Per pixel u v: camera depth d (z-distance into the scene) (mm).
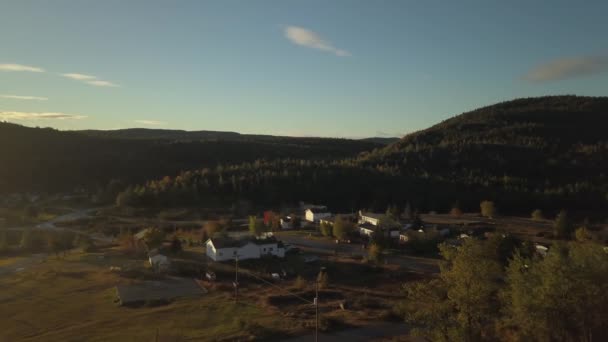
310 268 69750
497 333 35938
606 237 82375
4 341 41875
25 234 92062
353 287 60469
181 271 65562
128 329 43812
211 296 54844
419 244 82000
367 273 67000
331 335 42688
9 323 46469
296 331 43281
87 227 108938
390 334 42969
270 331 43188
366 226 97000
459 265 32875
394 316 47438
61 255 79500
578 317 29531
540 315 29531
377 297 55844
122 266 68438
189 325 44844
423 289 35031
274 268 69562
